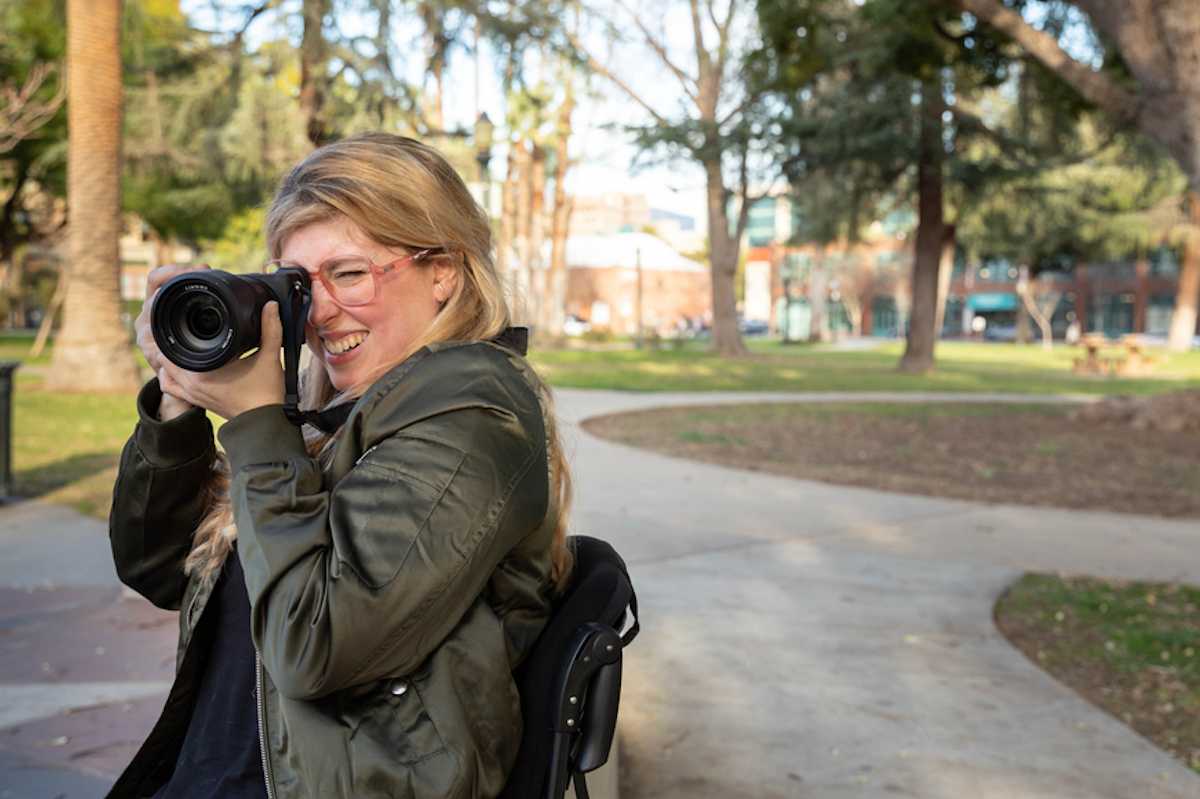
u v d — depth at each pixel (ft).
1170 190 156.35
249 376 3.74
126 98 81.56
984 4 39.24
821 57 56.65
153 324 3.59
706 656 14.92
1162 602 18.71
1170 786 10.88
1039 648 15.92
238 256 92.84
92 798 10.05
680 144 100.22
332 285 4.05
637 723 12.31
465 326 4.25
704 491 29.55
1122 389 79.61
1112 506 29.17
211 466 4.77
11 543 20.43
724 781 10.79
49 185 102.99
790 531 24.29
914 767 11.27
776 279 255.50
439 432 3.68
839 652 15.26
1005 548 23.04
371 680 3.60
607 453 36.88
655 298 217.36
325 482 3.82
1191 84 35.12
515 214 124.88
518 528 3.76
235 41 77.77
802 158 98.58
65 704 12.37
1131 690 14.08
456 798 3.63
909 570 20.66
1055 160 95.81
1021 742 12.01
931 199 99.71
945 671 14.51
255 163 73.87
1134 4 35.81
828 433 46.19
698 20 102.94
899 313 251.60
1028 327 223.10
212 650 4.42
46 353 96.89
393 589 3.46
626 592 4.38
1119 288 245.65
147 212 108.68
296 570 3.50
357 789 3.60
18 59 88.69
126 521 4.61
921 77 60.23
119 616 15.83
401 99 69.56
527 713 4.07
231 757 4.17
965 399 67.10
